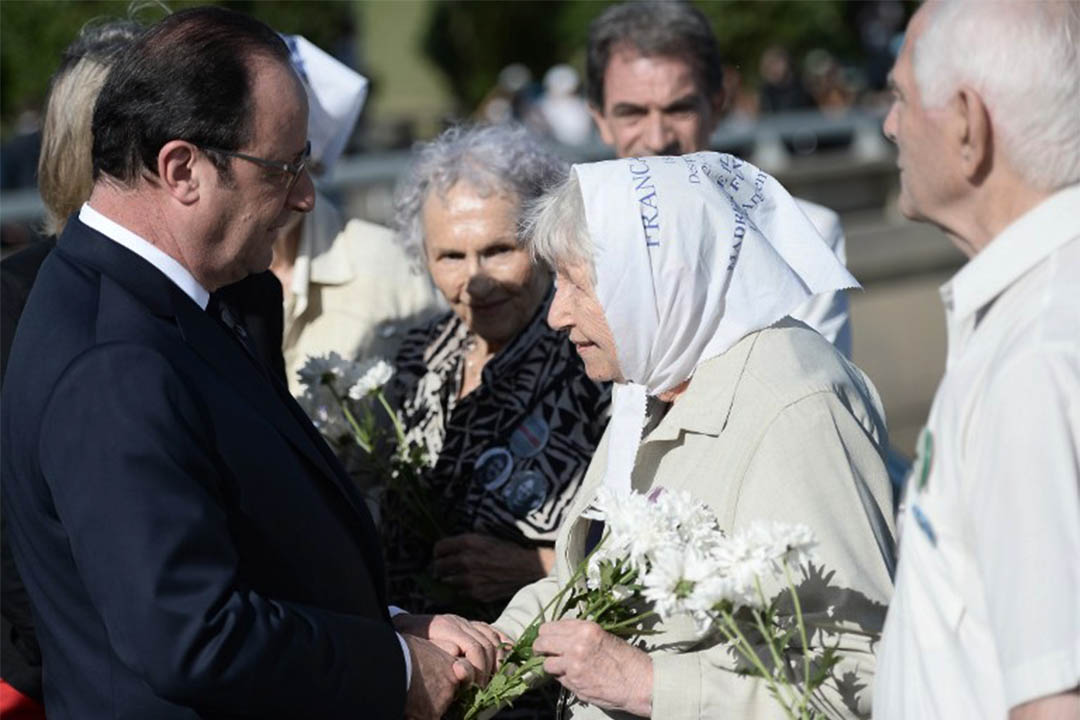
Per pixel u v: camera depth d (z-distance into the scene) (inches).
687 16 245.9
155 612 125.3
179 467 128.9
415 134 930.7
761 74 863.1
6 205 419.2
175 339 136.3
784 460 139.6
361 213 500.1
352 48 811.4
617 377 154.0
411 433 203.2
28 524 136.5
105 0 660.1
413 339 211.6
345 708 137.3
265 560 137.9
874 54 961.5
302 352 228.7
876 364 530.0
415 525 195.6
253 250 143.1
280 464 139.6
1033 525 99.6
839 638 136.2
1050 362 101.2
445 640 159.5
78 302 135.4
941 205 112.4
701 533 135.7
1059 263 105.8
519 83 1073.5
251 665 129.0
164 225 138.6
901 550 113.9
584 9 1017.5
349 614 143.9
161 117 135.0
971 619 107.4
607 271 145.0
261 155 138.5
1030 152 105.9
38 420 131.6
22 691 177.2
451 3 1104.8
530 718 183.2
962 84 107.5
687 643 147.1
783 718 136.6
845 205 638.5
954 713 107.7
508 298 192.5
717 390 146.3
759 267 147.3
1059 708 98.8
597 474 163.8
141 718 132.0
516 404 192.7
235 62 137.3
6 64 676.1
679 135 244.2
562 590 156.1
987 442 103.0
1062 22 105.6
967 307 109.3
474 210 191.5
